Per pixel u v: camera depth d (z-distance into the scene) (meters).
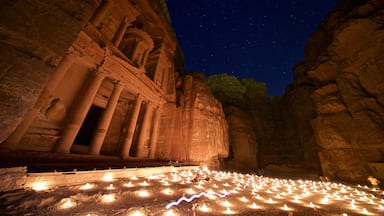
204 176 12.62
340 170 16.83
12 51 5.41
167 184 8.71
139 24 21.61
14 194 4.84
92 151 12.53
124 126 18.39
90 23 12.66
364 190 11.66
